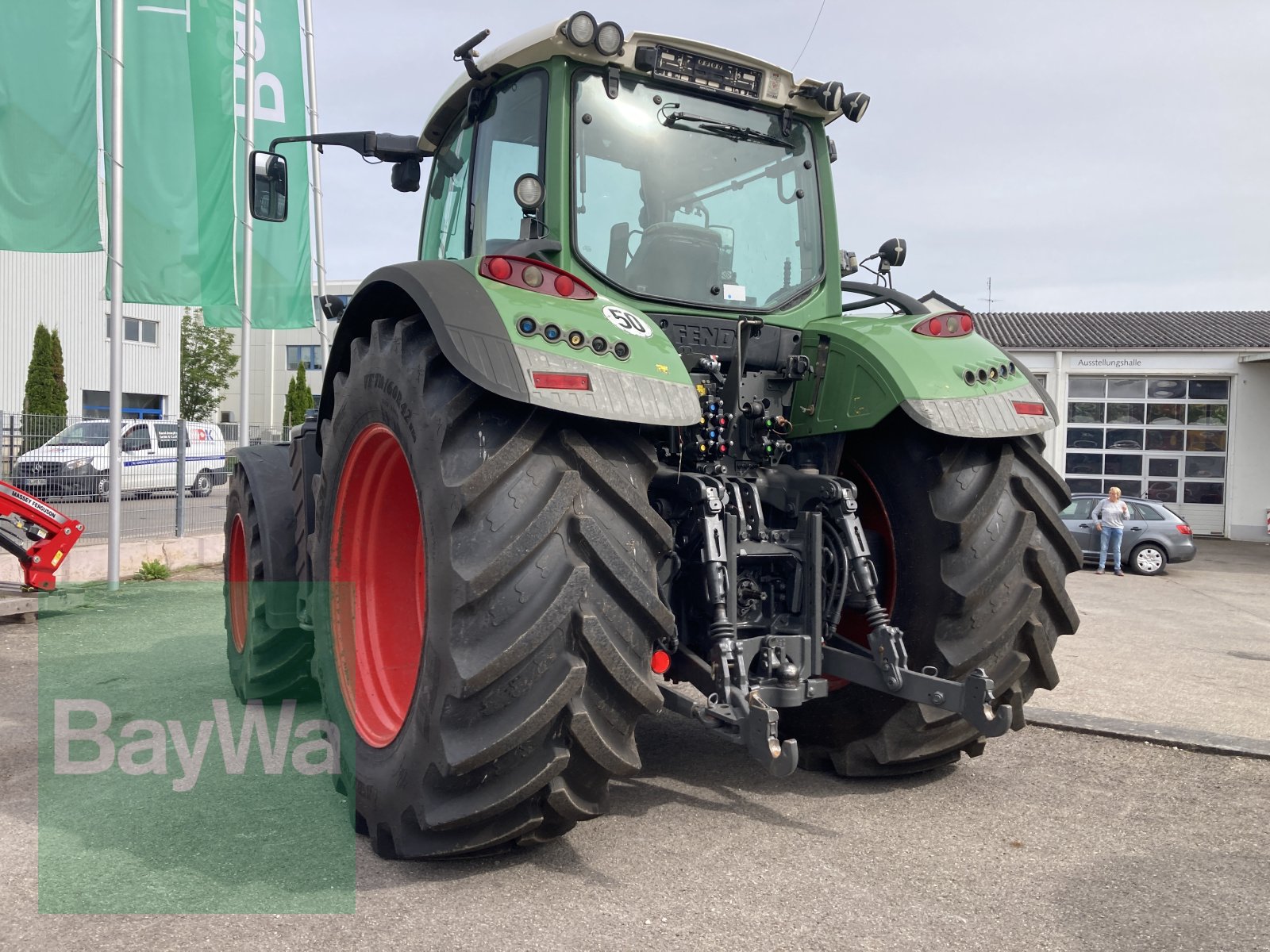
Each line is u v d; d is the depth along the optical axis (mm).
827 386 3475
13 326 27016
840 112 3717
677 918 2441
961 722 3447
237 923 2395
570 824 2748
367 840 2967
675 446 3217
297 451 4148
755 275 3572
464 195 3725
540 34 3166
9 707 4566
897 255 3973
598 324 2688
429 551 2611
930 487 3332
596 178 3275
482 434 2572
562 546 2541
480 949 2270
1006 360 3525
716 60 3479
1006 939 2350
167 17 10336
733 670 2898
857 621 3627
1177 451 21438
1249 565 16562
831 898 2566
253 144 12602
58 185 9297
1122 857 2875
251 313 12953
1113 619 9484
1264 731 4699
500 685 2455
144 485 11422
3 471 10141
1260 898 2592
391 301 3119
